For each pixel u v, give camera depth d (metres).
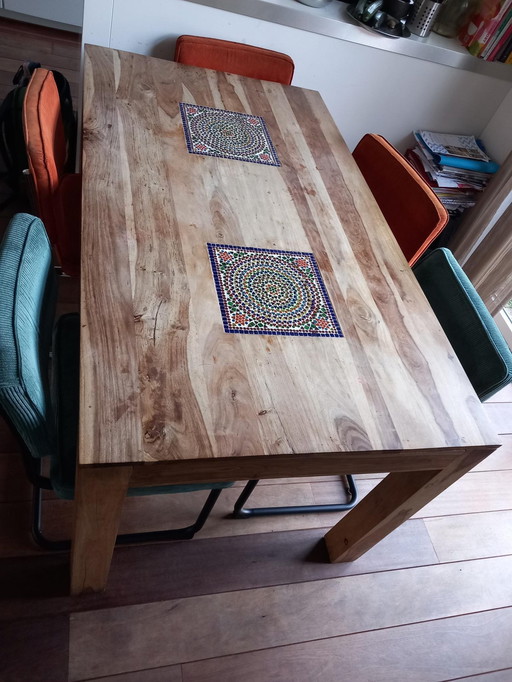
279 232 1.32
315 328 1.13
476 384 1.21
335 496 1.74
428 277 1.41
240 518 1.61
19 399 0.86
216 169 1.43
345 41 2.12
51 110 1.43
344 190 1.54
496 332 1.22
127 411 0.89
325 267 1.28
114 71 1.63
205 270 1.16
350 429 0.98
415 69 2.27
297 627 1.45
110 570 1.43
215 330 1.05
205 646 1.37
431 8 2.12
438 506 1.82
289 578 1.53
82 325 0.98
